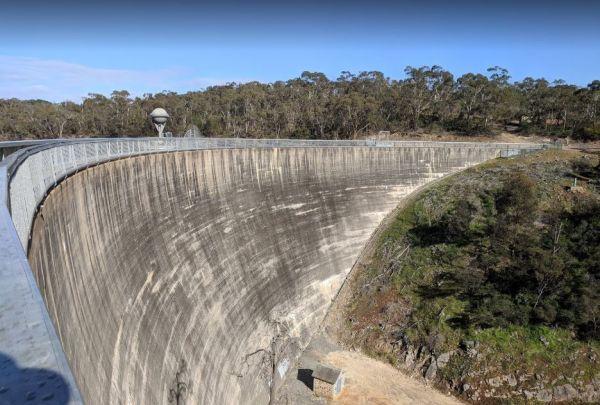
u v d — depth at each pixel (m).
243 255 42.44
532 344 40.09
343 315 50.12
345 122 91.50
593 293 40.66
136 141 32.03
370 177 62.69
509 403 37.53
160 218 33.31
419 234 56.81
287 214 50.53
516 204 51.66
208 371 31.95
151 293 28.81
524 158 73.50
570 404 36.94
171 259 32.78
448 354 41.56
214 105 101.50
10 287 4.64
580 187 59.03
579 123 99.00
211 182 41.19
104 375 20.42
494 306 42.44
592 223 49.12
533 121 108.31
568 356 38.94
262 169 48.62
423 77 108.38
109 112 95.12
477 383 39.22
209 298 35.47
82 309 20.16
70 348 17.44
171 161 35.66
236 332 37.22
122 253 27.08
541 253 43.12
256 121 94.62
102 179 26.19
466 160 74.88
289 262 48.25
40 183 18.05
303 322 47.06
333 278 53.38
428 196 64.56
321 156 56.28
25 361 3.53
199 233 37.84
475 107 98.88
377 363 43.78
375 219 61.78
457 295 45.97
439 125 100.56
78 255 21.33
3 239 5.91
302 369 42.56
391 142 67.00
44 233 17.38
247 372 36.88
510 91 103.12
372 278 53.06
